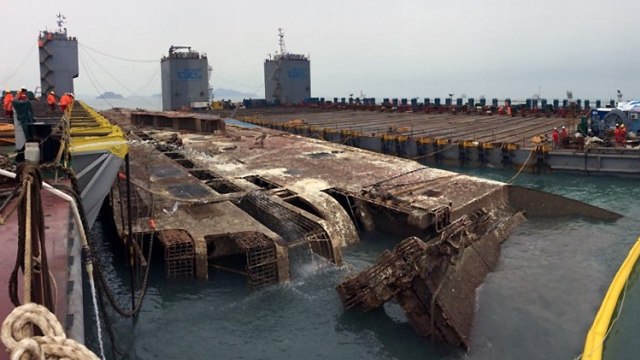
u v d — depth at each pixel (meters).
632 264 15.81
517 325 12.28
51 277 5.02
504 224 19.23
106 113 52.34
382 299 12.27
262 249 14.51
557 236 18.94
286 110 68.38
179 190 19.39
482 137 37.38
